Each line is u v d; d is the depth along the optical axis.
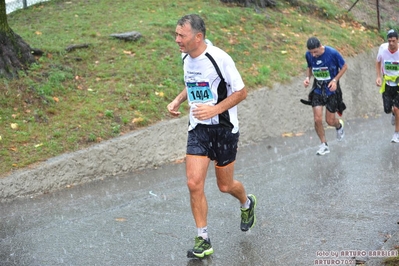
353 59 15.38
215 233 6.31
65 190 8.16
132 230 6.50
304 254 5.63
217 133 5.54
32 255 5.82
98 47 11.94
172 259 5.65
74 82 10.59
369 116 15.11
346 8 18.39
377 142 11.02
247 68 12.71
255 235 6.20
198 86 5.48
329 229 6.28
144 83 10.90
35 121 9.25
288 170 9.11
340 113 10.13
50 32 12.65
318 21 16.69
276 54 13.77
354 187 7.89
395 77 10.59
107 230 6.52
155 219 6.86
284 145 11.27
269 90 12.26
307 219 6.65
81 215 7.07
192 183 5.49
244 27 14.53
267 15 15.63
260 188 8.10
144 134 9.51
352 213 6.79
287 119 12.54
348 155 9.94
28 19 13.74
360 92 15.17
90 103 10.02
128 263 5.59
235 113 5.64
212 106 5.35
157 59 11.84
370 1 19.92
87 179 8.60
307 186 8.09
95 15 13.95
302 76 13.27
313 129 13.03
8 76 9.97
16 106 9.45
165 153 9.79
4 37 10.26
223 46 13.25
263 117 11.97
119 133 9.39
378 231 6.15
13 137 8.70
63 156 8.45
